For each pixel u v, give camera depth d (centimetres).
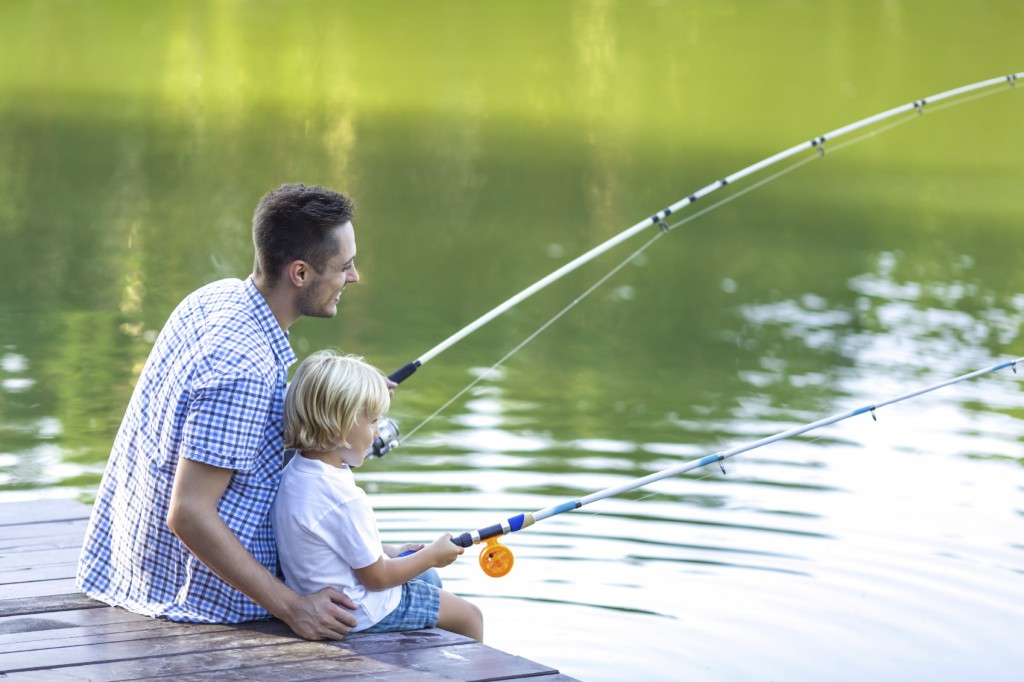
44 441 1741
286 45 5103
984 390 2056
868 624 1297
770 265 2850
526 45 5247
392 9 5828
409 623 957
